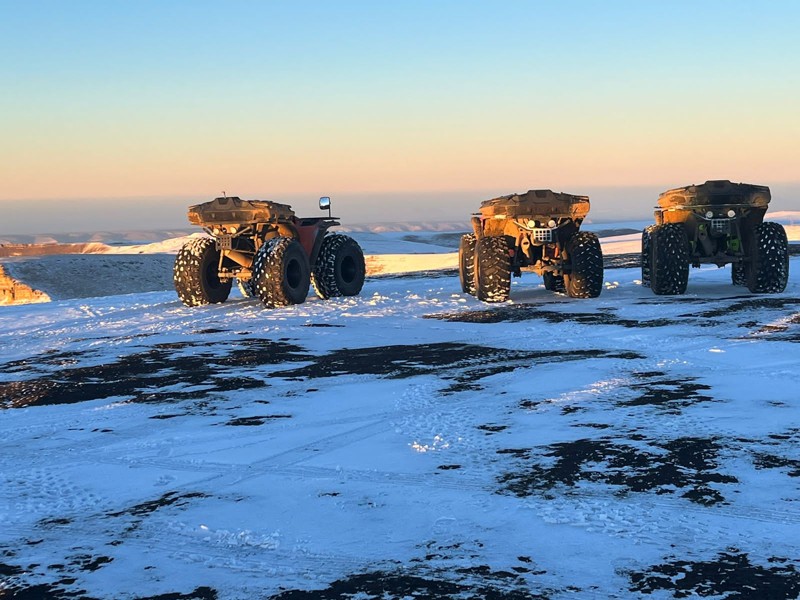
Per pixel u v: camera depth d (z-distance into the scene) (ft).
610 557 11.33
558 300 45.21
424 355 28.99
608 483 14.37
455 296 49.29
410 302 46.44
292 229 50.44
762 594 10.19
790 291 45.93
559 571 10.94
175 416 20.92
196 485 15.28
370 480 15.06
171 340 35.29
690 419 18.51
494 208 45.27
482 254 44.93
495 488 14.34
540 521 12.70
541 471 15.17
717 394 20.92
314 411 20.85
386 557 11.61
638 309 39.63
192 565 11.62
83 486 15.52
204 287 49.96
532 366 25.90
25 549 12.48
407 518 13.05
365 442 17.74
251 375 26.32
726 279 55.67
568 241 46.85
